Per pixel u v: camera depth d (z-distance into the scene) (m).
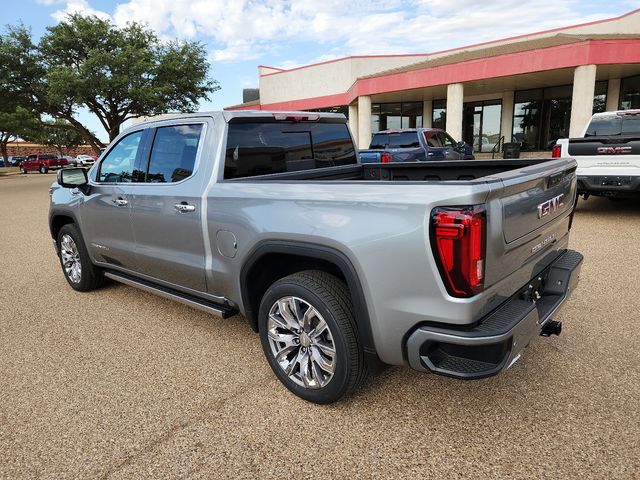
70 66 20.91
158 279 4.02
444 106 23.52
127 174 4.12
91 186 4.46
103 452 2.54
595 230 7.26
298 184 2.79
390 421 2.73
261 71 29.92
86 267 4.98
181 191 3.49
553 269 3.07
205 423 2.76
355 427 2.69
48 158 41.53
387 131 12.30
